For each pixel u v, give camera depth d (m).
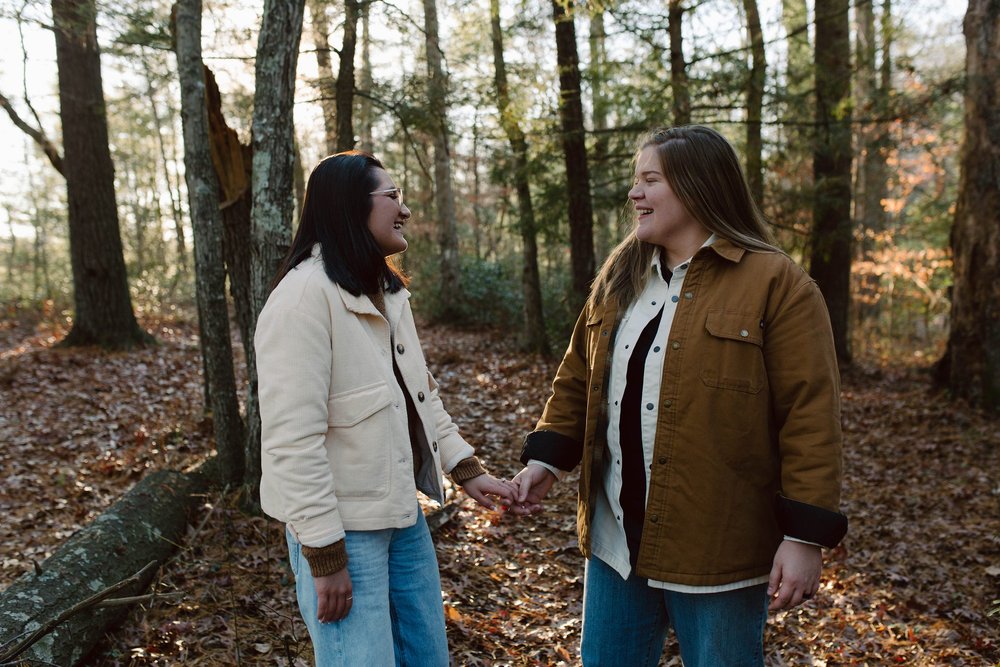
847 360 11.33
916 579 4.23
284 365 1.70
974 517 5.25
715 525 1.70
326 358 1.75
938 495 5.74
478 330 15.24
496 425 7.59
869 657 3.31
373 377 1.82
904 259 14.53
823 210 10.22
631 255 1.95
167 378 9.40
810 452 1.62
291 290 1.77
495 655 3.10
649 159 1.84
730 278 1.74
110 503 4.96
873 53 10.08
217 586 3.37
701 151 1.80
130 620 3.08
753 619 1.76
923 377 10.63
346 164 1.87
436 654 1.97
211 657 2.82
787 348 1.67
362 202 1.86
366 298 1.84
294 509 1.67
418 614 1.96
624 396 1.85
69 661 2.66
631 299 1.91
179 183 21.47
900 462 6.66
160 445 6.11
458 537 4.35
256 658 2.84
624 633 1.94
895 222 16.41
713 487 1.70
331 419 1.78
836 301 11.27
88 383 8.77
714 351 1.70
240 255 4.77
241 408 7.51
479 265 17.05
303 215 1.89
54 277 23.44
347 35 7.48
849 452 7.01
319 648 1.79
